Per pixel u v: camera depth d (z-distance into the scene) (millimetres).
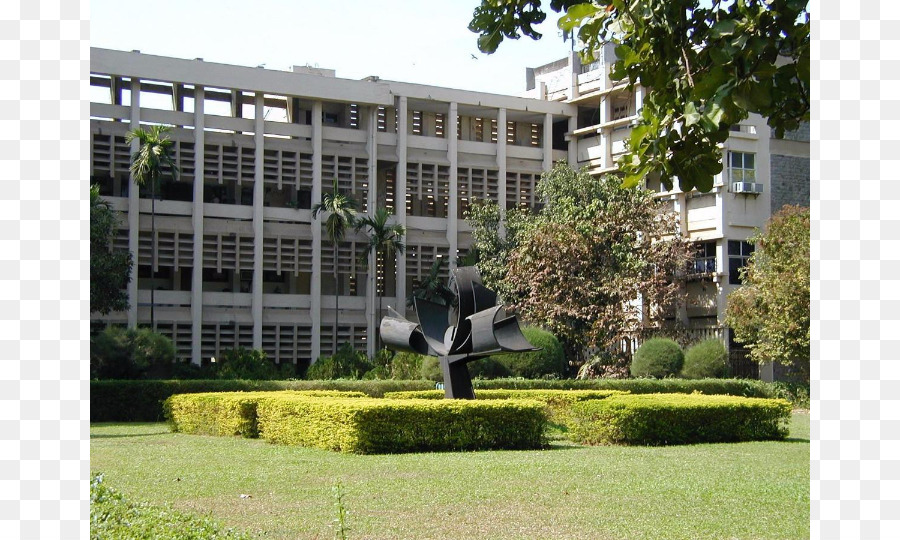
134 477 12703
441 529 8938
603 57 45812
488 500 10648
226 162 41125
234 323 40875
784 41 5203
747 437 19453
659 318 36000
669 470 13586
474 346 18062
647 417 18328
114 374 33312
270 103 44875
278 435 18406
